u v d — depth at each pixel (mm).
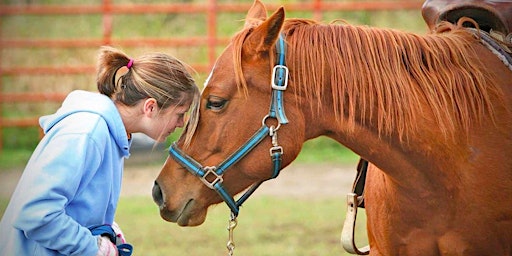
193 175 5598
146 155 20297
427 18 6641
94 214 5391
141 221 13602
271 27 5344
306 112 5516
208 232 12578
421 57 5633
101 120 5406
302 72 5473
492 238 5641
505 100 5727
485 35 6016
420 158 5539
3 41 21078
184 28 24781
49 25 25250
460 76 5629
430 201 5625
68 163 5164
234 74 5438
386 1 25125
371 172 6133
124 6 20984
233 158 5488
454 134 5539
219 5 21000
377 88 5461
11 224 5328
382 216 5883
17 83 23250
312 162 19688
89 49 24719
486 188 5570
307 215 13672
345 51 5504
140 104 5555
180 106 5609
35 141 22328
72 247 5129
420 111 5500
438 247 5742
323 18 24156
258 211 14148
